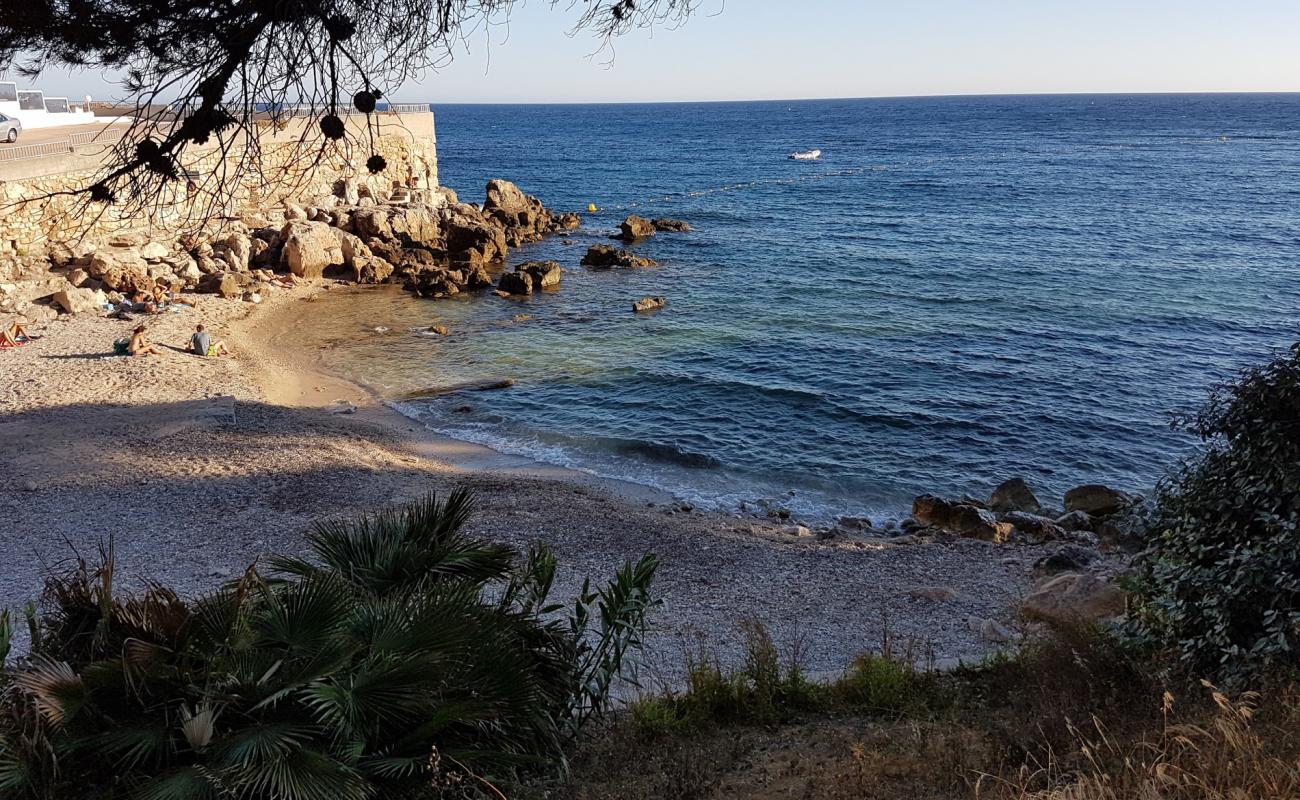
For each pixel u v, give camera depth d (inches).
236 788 180.7
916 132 7062.0
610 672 301.6
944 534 684.7
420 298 1483.8
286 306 1395.2
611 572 572.1
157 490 679.7
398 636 225.6
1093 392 1062.4
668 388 1068.5
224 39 152.9
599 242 2113.7
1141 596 335.6
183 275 1385.3
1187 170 3705.7
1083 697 274.1
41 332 1115.9
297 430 853.8
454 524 299.1
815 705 340.5
